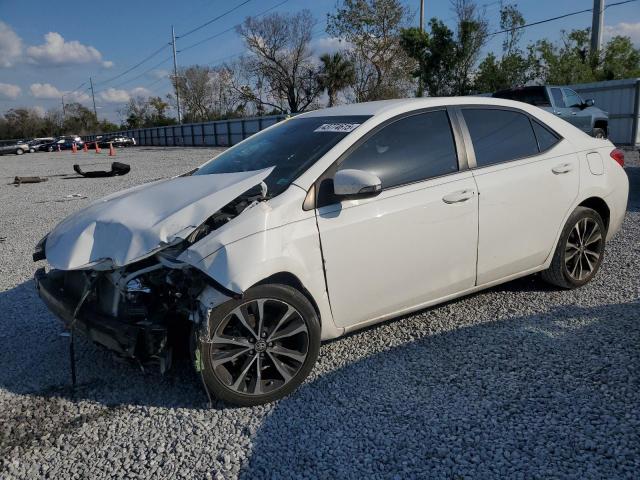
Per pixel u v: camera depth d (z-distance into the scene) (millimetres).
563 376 3371
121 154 38344
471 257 3977
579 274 4730
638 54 33125
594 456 2652
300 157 3637
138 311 3096
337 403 3242
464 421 2990
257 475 2668
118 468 2770
